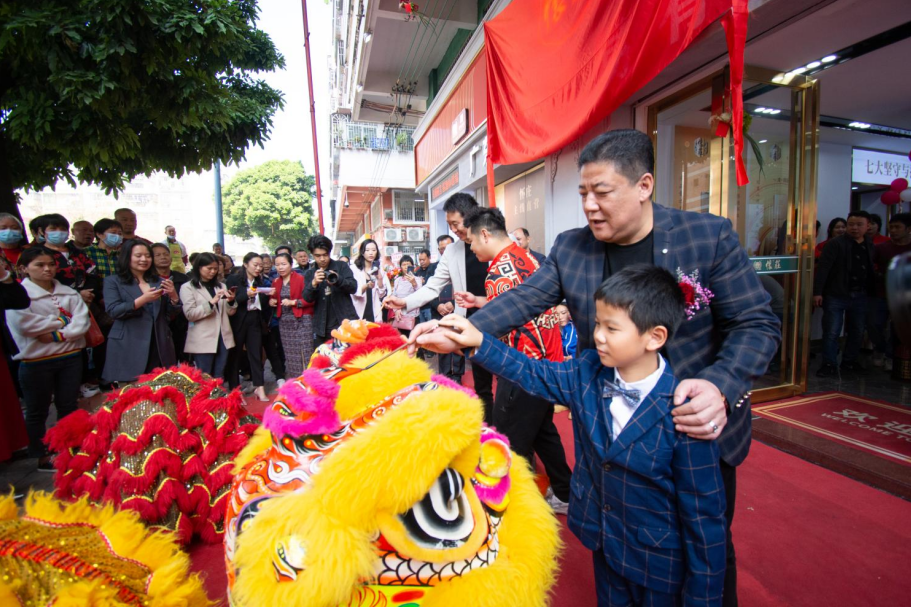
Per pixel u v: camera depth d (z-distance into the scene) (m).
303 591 0.79
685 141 4.17
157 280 3.68
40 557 0.78
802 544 2.07
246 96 7.08
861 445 2.91
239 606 0.87
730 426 1.28
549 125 4.21
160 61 4.43
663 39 2.90
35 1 3.82
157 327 3.68
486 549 0.98
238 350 4.81
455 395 0.91
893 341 4.48
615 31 3.29
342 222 32.03
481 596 0.90
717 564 1.09
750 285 1.27
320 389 0.99
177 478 2.17
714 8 2.54
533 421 2.11
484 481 1.07
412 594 0.91
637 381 1.17
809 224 3.86
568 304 1.51
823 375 4.68
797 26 3.10
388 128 17.44
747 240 4.03
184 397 2.25
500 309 1.50
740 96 2.38
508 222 6.88
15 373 3.96
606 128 4.28
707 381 1.10
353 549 0.82
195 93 4.87
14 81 4.33
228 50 5.17
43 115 3.99
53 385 3.24
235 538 1.03
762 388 3.89
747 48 3.35
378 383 1.06
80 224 4.88
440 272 3.07
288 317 4.57
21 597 0.76
